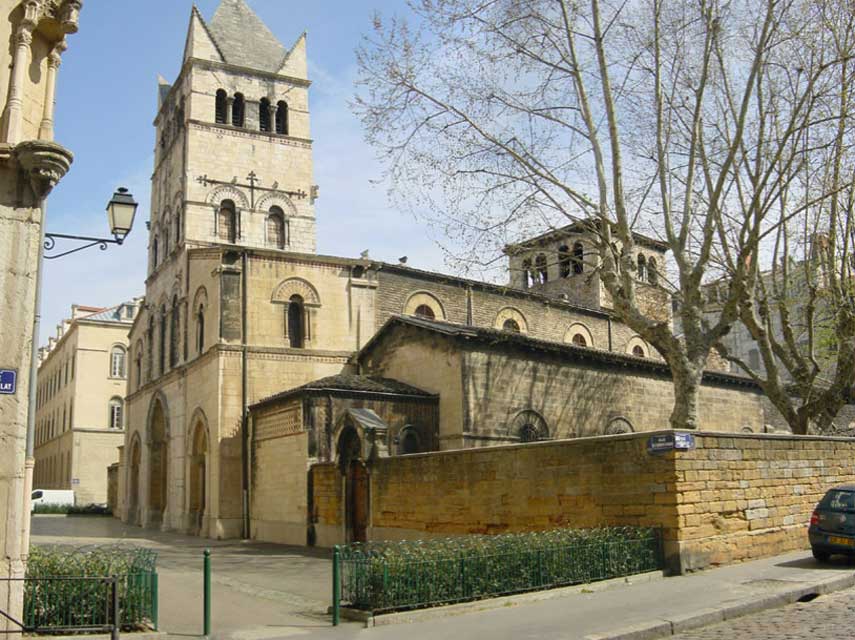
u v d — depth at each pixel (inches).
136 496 1835.6
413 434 1150.3
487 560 550.3
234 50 1704.0
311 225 1704.0
